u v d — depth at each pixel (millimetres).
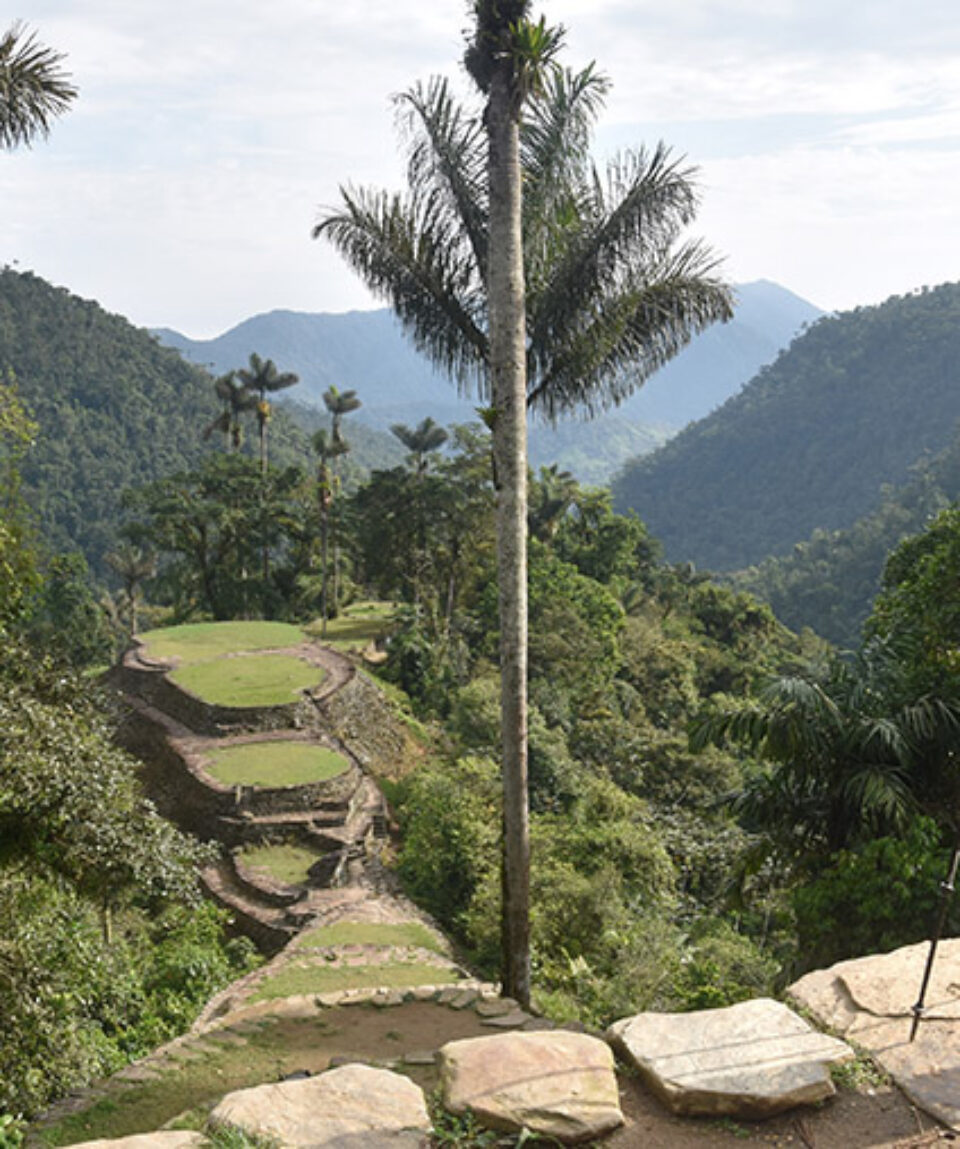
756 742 12992
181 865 10758
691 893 27172
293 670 43250
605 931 20391
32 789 9477
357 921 23844
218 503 68125
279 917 25078
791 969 12844
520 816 11234
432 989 9688
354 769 33844
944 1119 3908
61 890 11359
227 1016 9273
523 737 11219
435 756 42469
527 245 11641
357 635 62344
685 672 61219
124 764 10930
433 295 11992
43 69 10211
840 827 13484
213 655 46969
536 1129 3924
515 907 11305
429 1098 4246
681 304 11648
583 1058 4352
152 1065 7773
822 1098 4078
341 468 162625
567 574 58094
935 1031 4480
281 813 30656
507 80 10570
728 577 166250
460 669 52531
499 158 10766
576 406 12383
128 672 45000
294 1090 4109
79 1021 12430
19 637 11609
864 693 13070
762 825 14203
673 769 38156
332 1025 8797
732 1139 3939
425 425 63031
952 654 13797
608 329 11734
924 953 5223
